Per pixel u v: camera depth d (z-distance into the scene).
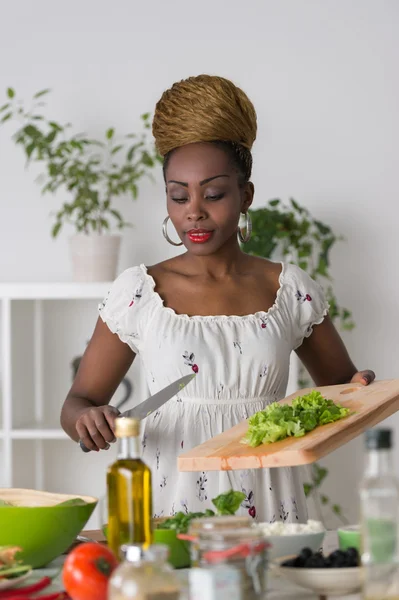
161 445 2.04
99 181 4.02
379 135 4.00
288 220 3.84
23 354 3.94
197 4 4.04
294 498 2.03
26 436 3.71
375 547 1.12
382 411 1.90
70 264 4.05
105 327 2.13
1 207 4.07
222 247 2.11
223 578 1.10
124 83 4.05
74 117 4.06
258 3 4.02
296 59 4.02
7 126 4.07
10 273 4.07
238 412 2.05
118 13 4.05
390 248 4.00
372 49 4.00
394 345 4.00
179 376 2.05
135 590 1.02
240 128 2.00
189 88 2.00
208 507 1.99
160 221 4.02
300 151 4.02
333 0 4.01
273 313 2.11
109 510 1.34
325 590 1.26
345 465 3.98
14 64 4.07
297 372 3.61
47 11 4.07
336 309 3.89
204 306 2.10
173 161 2.00
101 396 2.12
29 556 1.49
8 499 1.68
